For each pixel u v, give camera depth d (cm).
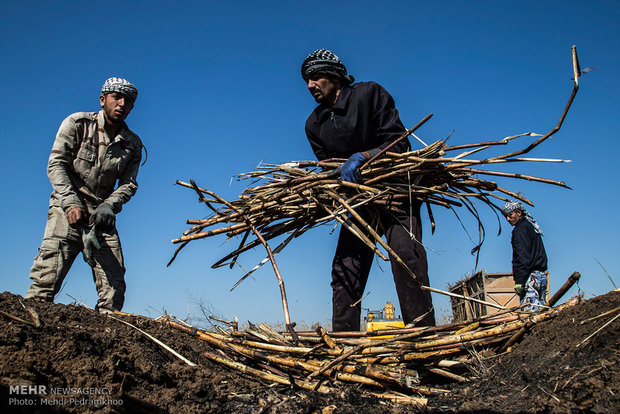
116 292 416
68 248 407
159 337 314
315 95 397
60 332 252
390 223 371
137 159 451
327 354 306
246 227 360
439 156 360
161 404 236
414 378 268
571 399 211
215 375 288
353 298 388
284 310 318
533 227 614
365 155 359
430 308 355
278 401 257
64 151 410
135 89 430
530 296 596
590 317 262
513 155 324
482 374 273
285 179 373
